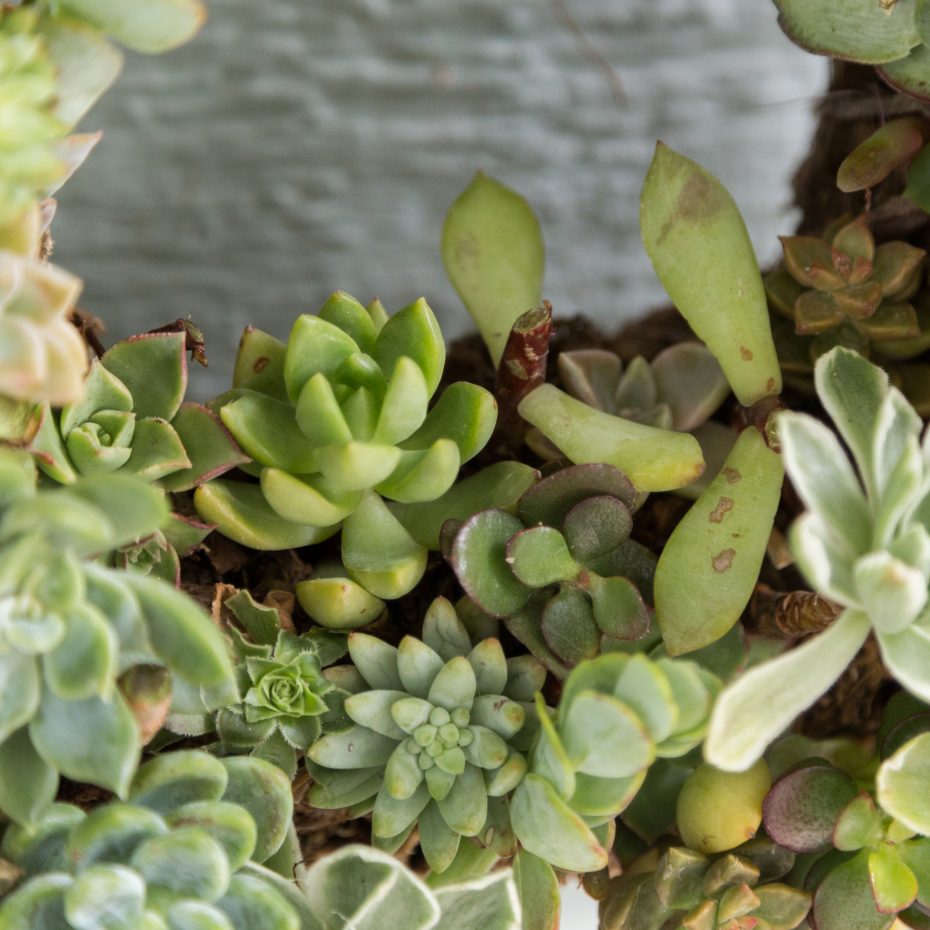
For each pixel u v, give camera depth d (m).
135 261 0.71
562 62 0.70
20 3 0.56
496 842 0.59
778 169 0.71
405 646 0.58
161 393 0.58
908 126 0.62
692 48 0.70
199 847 0.55
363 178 0.71
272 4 0.69
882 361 0.63
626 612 0.59
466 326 0.71
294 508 0.58
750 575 0.59
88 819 0.55
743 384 0.61
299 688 0.58
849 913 0.58
